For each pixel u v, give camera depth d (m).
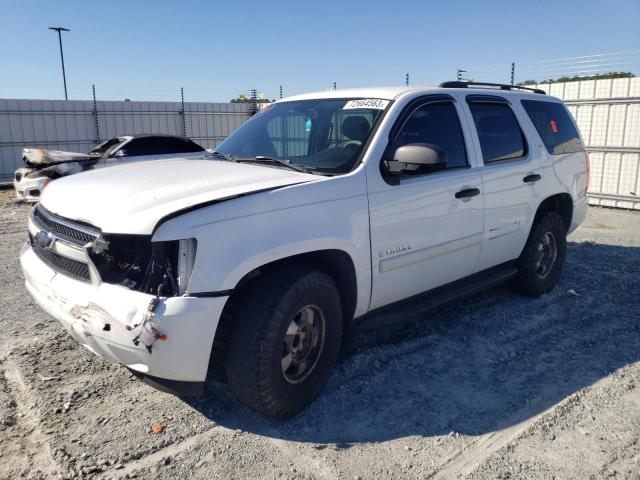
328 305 3.36
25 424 3.21
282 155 4.08
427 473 2.82
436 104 4.27
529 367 4.04
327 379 3.50
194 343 2.79
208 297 2.80
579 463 2.89
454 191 4.16
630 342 4.50
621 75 13.77
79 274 3.07
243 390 3.10
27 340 4.38
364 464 2.89
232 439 3.10
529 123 5.18
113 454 2.92
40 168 12.68
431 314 5.05
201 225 2.82
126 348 2.78
